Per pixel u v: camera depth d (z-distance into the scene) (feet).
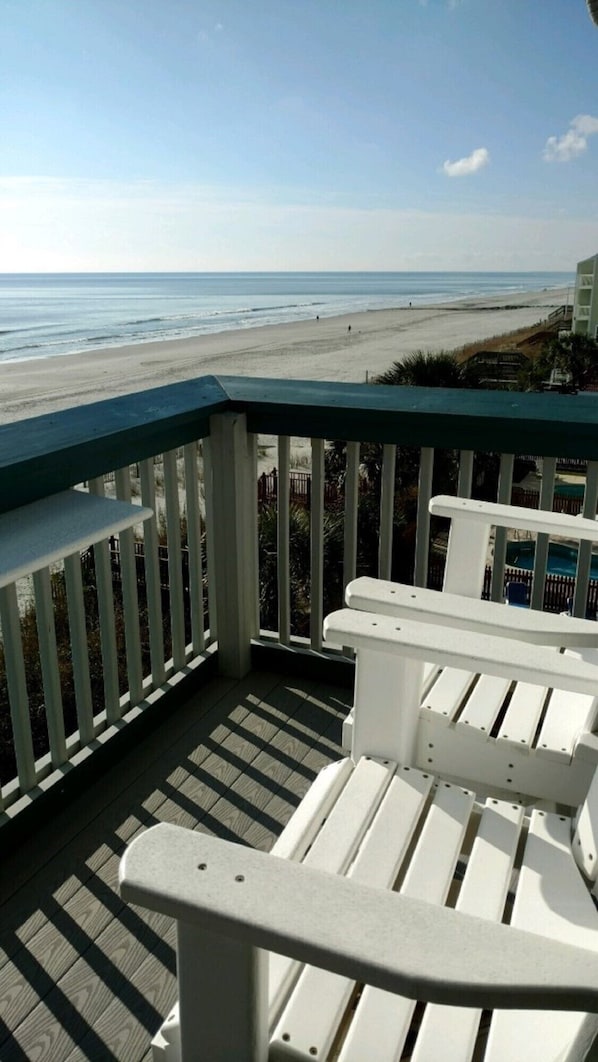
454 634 4.06
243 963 2.43
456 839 3.91
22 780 5.83
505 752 4.73
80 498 4.75
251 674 8.26
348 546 7.66
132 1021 4.45
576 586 6.78
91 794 6.35
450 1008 2.97
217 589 7.96
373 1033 2.86
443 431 6.74
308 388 7.71
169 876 2.34
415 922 2.21
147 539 6.91
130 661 6.95
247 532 7.83
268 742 7.09
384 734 4.59
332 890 2.31
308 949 2.12
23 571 3.71
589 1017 2.13
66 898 5.30
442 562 34.50
